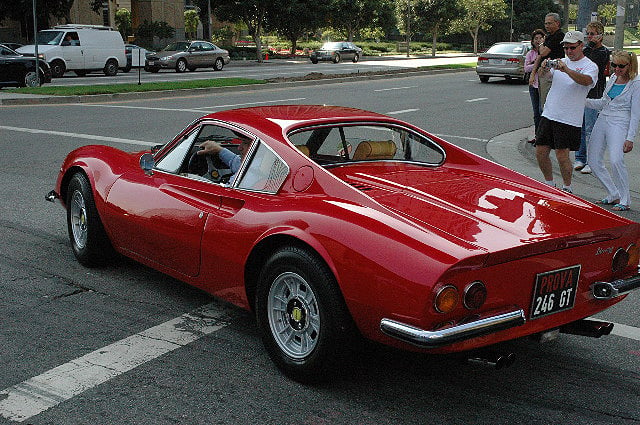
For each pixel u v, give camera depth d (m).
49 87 21.22
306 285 3.64
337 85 25.78
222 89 22.39
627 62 7.71
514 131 14.59
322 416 3.50
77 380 3.85
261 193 4.12
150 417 3.48
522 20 85.69
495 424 3.46
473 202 3.99
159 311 4.86
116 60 30.98
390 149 4.79
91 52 29.83
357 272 3.39
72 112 16.17
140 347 4.28
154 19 51.06
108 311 4.84
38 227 6.88
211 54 35.53
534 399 3.73
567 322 3.72
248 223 3.99
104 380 3.85
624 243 3.92
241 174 4.29
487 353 3.47
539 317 3.57
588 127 10.08
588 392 3.83
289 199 3.93
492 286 3.35
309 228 3.63
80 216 5.67
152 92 20.36
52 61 28.41
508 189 4.37
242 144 4.45
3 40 38.62
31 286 5.29
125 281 5.45
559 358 4.26
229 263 4.12
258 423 3.43
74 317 4.73
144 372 3.95
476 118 16.66
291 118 4.54
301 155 4.07
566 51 7.88
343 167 4.54
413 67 38.19
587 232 3.61
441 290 3.17
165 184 4.80
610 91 7.89
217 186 4.39
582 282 3.74
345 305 3.54
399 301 3.26
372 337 3.48
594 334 3.87
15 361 4.06
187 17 61.12
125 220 5.02
